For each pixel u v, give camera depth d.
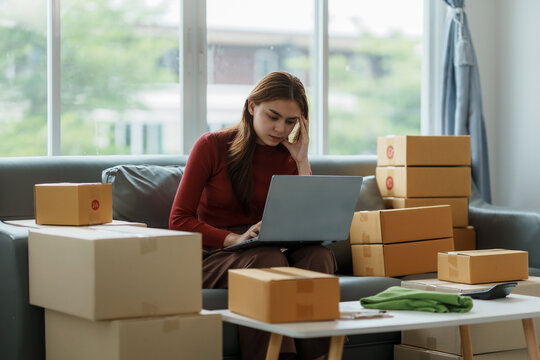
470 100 4.43
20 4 3.66
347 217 2.65
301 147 3.04
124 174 3.20
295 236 2.61
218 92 4.12
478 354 2.77
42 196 2.68
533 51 4.48
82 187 2.62
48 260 2.34
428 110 4.69
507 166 4.68
